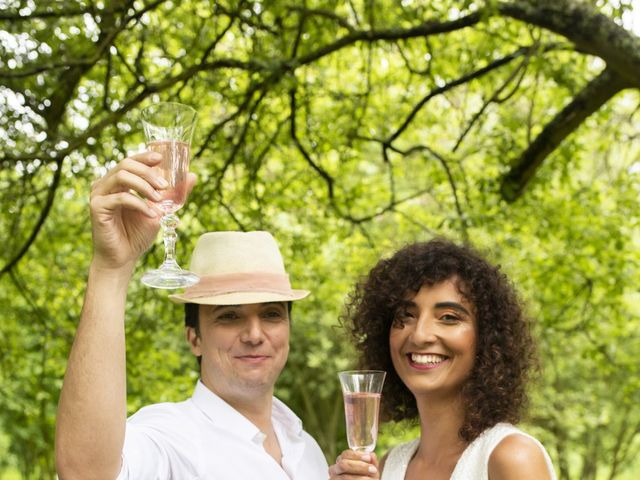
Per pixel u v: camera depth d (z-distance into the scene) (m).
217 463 2.98
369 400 2.49
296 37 6.23
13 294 7.96
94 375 2.14
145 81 6.18
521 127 7.23
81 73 6.21
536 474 2.52
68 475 2.14
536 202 7.71
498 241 7.35
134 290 7.73
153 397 8.09
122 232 2.18
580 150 7.39
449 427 2.77
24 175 6.63
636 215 7.88
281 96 6.95
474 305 2.76
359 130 7.58
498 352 2.73
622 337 10.48
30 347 7.80
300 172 7.69
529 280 8.28
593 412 13.51
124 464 2.55
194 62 6.68
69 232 7.66
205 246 3.19
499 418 2.70
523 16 5.80
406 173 8.95
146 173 2.13
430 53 6.57
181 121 2.21
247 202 7.20
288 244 7.82
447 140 9.11
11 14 5.95
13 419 10.87
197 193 6.83
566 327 9.41
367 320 2.97
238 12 6.15
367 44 6.99
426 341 2.73
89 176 6.74
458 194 7.81
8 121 6.32
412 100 7.65
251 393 3.10
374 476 2.49
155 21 7.10
